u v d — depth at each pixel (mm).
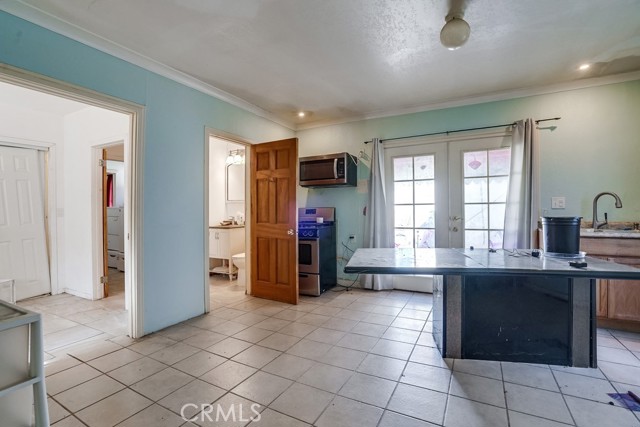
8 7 1812
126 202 2779
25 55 1897
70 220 3850
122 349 2340
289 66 2742
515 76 2959
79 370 2037
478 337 2164
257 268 3756
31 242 3672
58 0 1848
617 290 2613
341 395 1763
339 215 4328
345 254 4281
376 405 1670
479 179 3527
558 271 1634
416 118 3836
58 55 2045
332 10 1969
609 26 2139
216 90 3217
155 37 2268
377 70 2828
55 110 3689
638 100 2869
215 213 5188
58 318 3016
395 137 3957
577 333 2031
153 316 2650
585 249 2656
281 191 3559
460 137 3594
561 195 3127
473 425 1508
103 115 3451
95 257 3637
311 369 2049
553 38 2293
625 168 2916
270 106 3791
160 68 2668
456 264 1829
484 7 1933
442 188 3709
